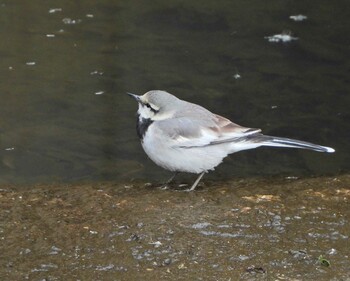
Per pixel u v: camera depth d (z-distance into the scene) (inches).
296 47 693.3
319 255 371.2
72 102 595.2
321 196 432.5
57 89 613.3
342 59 673.0
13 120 569.6
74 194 435.8
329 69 657.6
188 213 407.5
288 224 399.2
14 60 656.4
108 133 555.2
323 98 611.2
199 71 647.1
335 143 550.0
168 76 636.7
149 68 650.8
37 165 513.0
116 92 609.6
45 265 357.1
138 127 437.7
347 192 438.6
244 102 601.6
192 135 423.8
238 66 658.2
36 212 408.5
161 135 425.1
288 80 638.5
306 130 565.6
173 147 424.8
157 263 360.2
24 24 718.5
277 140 437.7
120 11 753.6
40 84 620.4
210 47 689.6
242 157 536.7
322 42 703.1
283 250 374.6
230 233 387.9
